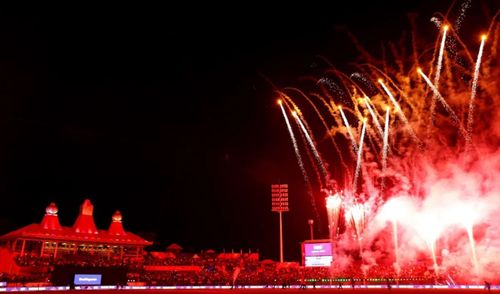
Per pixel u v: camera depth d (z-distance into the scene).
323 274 82.38
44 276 73.94
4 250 78.94
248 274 86.44
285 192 97.62
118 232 101.88
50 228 91.25
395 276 75.06
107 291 67.12
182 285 80.06
